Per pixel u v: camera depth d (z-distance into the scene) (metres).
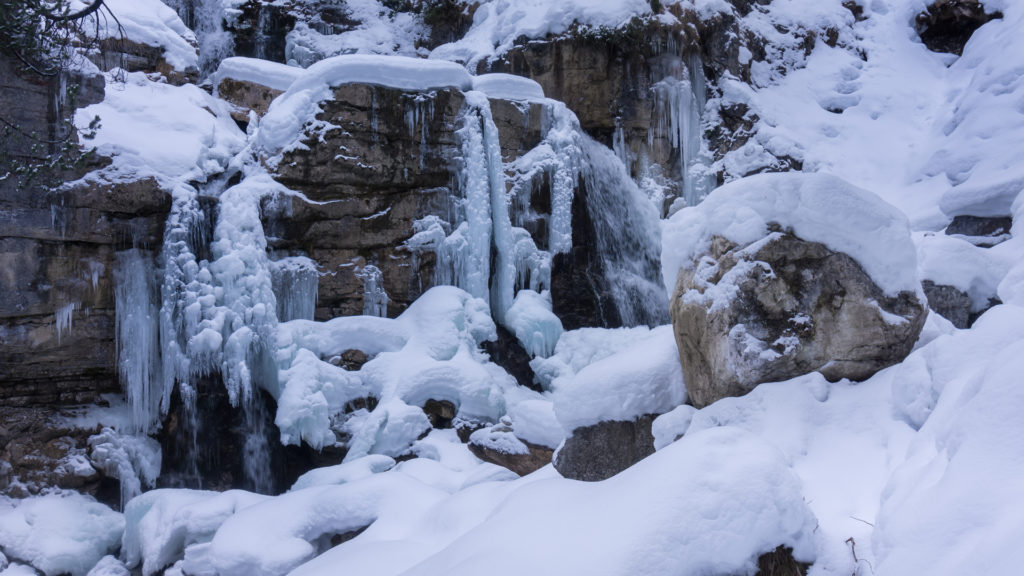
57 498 8.84
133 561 8.05
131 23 11.54
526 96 13.38
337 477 8.27
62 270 9.32
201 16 16.94
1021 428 2.84
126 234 9.61
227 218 10.02
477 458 8.72
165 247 9.66
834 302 4.84
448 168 12.03
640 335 11.93
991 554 2.47
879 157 15.87
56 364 9.45
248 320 9.66
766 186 4.97
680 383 5.50
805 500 3.95
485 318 11.44
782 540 3.46
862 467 4.05
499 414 10.35
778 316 4.86
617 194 14.56
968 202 11.05
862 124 16.67
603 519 3.58
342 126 11.16
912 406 4.16
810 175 4.96
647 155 15.72
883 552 2.98
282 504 6.23
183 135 10.54
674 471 3.62
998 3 17.62
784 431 4.45
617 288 13.95
